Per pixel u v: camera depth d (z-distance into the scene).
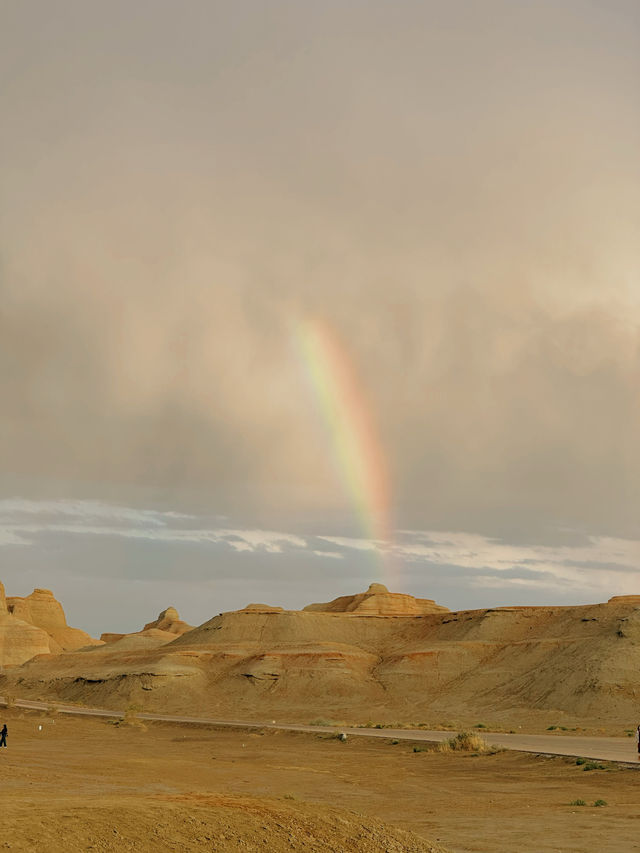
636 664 110.19
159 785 40.81
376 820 24.73
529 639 145.75
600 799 37.75
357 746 72.44
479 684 131.12
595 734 81.94
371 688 139.12
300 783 46.53
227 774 49.91
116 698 144.38
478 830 29.88
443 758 60.12
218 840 19.83
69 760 54.16
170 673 147.50
